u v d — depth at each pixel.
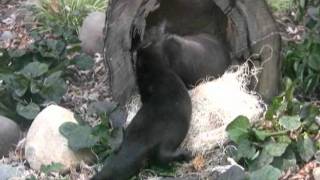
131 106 10.12
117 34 10.12
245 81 10.27
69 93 11.33
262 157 9.02
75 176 9.30
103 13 13.00
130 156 8.91
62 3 13.81
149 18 10.50
